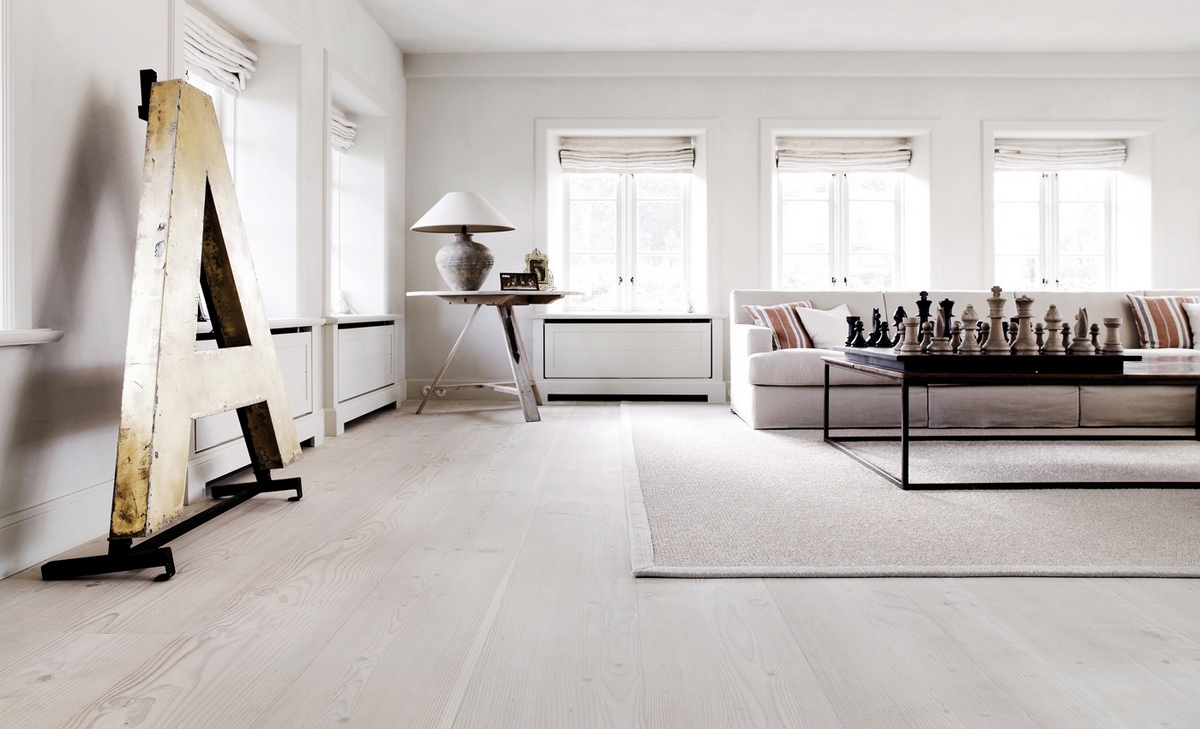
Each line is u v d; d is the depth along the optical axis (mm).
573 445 3799
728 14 4938
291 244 3805
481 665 1378
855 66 5633
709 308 5762
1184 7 4824
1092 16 4973
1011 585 1789
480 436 4090
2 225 1896
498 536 2203
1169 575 1833
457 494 2736
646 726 1168
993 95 5703
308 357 3807
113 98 2328
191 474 2656
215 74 3490
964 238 5734
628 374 5742
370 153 5223
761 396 4305
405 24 5082
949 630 1527
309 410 3812
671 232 6004
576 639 1490
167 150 2066
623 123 5723
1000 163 5836
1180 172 5723
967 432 4164
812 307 5051
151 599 1715
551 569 1913
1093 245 6012
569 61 5637
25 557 1940
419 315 5809
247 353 2439
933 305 5000
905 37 5355
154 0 2551
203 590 1771
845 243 5961
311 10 3949
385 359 5207
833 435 4047
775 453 3541
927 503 2570
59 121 2090
